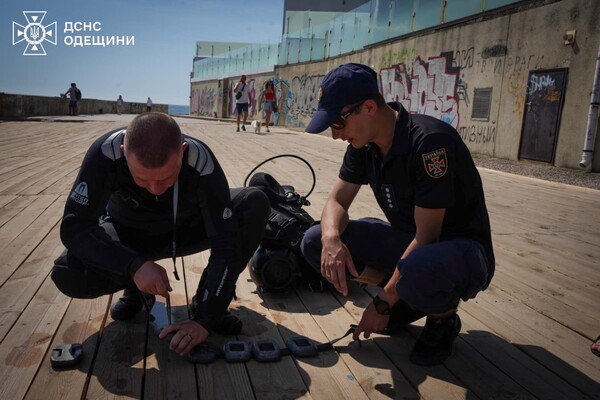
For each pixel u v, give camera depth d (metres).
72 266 2.07
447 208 2.03
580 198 6.36
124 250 1.92
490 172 8.68
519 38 10.20
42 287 2.76
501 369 2.10
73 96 28.11
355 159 2.30
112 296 2.68
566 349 2.30
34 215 4.34
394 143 1.96
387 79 15.66
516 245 4.00
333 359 2.14
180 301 2.66
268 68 27.12
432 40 13.10
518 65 10.24
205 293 2.02
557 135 9.35
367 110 1.90
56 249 3.40
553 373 2.09
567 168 9.18
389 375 2.03
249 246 2.33
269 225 2.78
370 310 2.00
